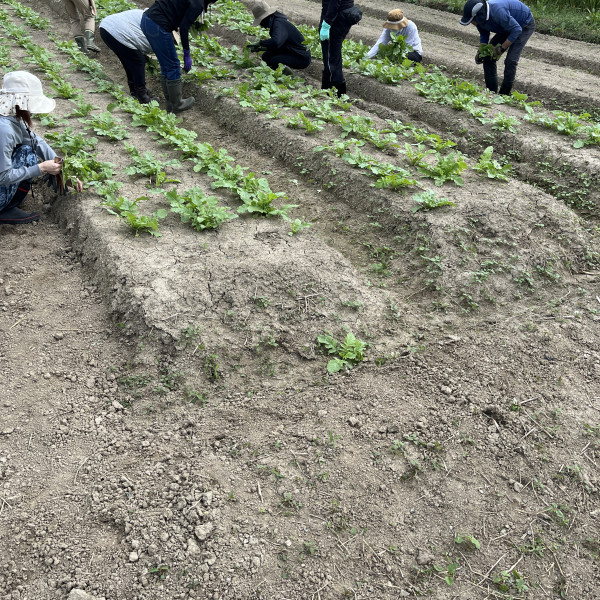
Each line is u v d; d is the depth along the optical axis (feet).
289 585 9.34
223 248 15.62
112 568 9.45
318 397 12.57
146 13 23.52
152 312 13.39
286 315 14.11
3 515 10.14
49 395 12.40
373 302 15.03
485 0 26.78
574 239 17.40
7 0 43.83
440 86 28.40
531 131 24.09
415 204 18.03
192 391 12.55
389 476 10.99
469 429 11.92
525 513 10.61
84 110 23.45
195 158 21.17
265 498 10.57
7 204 16.90
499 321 14.85
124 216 16.75
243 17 41.06
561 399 12.78
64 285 15.29
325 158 20.84
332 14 25.16
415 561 9.80
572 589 9.61
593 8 45.29
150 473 10.94
